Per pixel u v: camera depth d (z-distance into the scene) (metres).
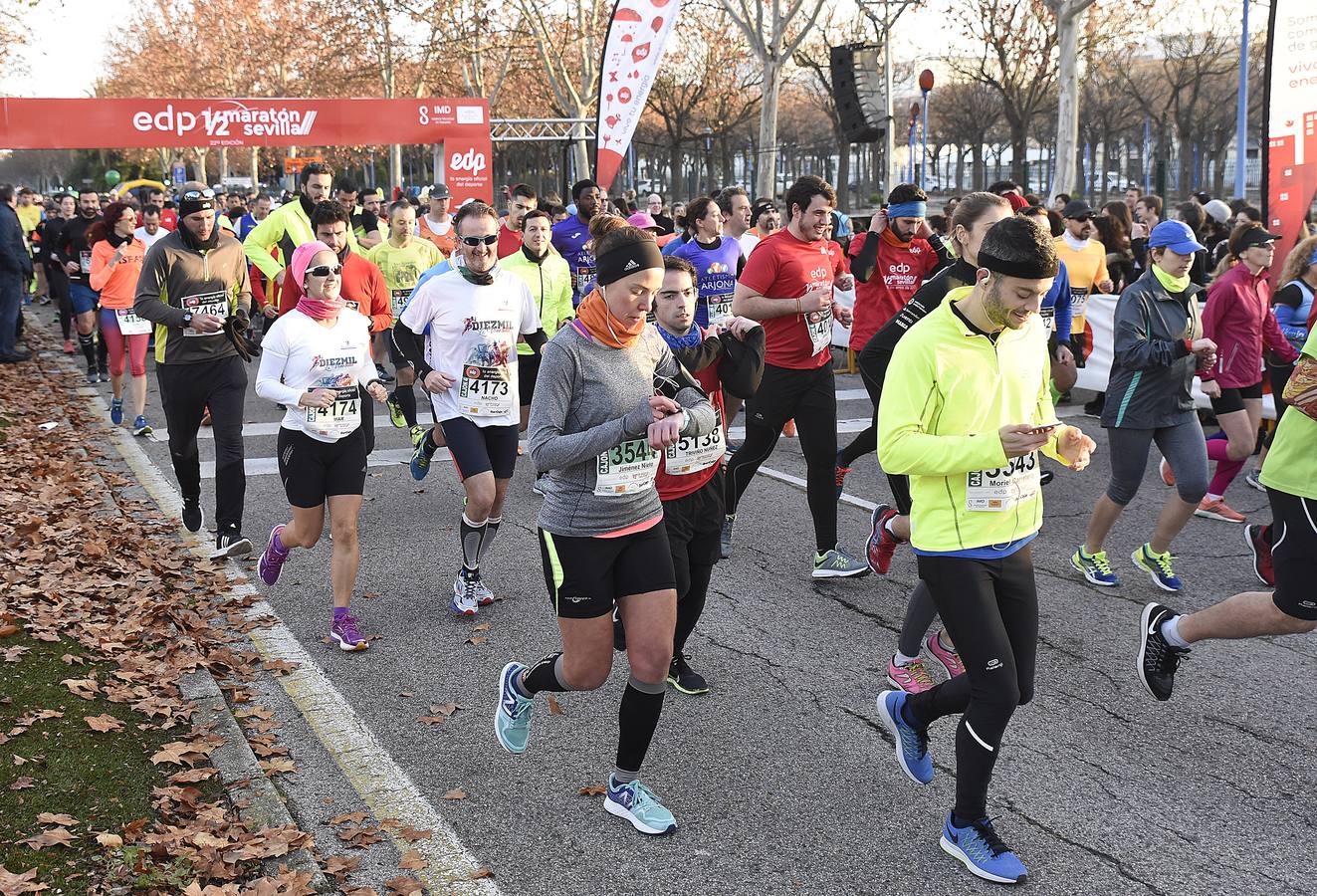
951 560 3.49
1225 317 7.13
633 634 3.61
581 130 25.23
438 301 5.65
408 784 4.09
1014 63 38.66
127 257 10.16
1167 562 6.13
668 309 4.22
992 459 3.29
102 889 3.28
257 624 5.62
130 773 3.98
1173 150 44.69
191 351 6.63
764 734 4.49
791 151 50.06
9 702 4.43
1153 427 5.89
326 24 40.00
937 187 48.12
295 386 5.22
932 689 3.81
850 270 7.37
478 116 20.52
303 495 5.31
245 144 19.77
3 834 3.53
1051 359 7.31
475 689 4.92
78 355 15.38
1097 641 5.43
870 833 3.76
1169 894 3.42
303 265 5.20
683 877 3.52
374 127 20.25
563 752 4.34
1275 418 8.90
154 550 6.65
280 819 3.74
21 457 9.02
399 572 6.50
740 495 6.54
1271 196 10.16
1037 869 3.55
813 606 5.91
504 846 3.69
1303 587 4.00
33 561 6.20
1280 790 4.03
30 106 18.77
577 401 3.54
